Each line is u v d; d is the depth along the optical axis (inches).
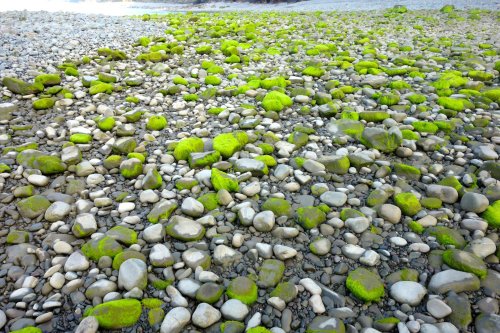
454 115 69.4
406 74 94.4
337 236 41.4
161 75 94.5
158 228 41.2
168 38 139.4
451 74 88.4
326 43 134.4
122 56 108.4
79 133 62.2
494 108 72.9
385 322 31.0
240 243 40.1
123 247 39.8
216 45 131.6
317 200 47.7
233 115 70.1
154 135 64.7
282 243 40.7
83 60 101.5
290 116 72.7
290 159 56.4
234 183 48.7
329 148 60.2
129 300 32.4
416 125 64.9
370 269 37.0
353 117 68.8
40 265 37.3
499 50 115.3
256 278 35.8
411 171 51.9
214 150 56.6
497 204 43.4
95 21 185.2
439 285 33.9
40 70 91.3
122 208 45.3
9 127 64.7
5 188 48.4
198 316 31.2
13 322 31.3
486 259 37.3
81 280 35.1
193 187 49.4
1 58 96.5
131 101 77.6
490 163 51.2
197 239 40.7
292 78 91.0
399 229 42.3
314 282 35.2
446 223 42.8
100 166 54.3
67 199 47.0
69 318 31.9
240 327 30.7
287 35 152.3
